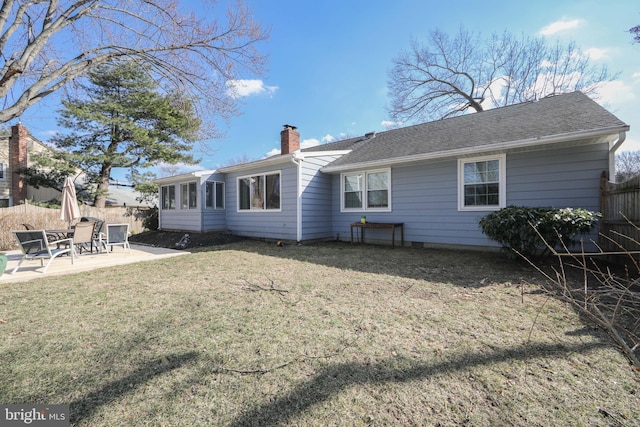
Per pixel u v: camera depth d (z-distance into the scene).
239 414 1.72
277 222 9.83
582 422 1.62
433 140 8.53
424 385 1.96
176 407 1.77
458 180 7.59
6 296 3.97
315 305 3.52
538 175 6.53
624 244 5.01
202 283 4.61
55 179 15.28
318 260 6.46
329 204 10.31
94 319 3.14
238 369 2.17
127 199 20.67
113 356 2.36
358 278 4.80
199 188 11.00
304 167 9.32
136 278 4.98
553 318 3.02
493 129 7.59
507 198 6.89
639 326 2.39
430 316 3.13
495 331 2.74
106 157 14.79
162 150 15.63
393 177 8.80
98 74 13.20
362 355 2.35
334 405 1.78
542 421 1.63
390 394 1.88
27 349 2.48
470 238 7.43
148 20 6.90
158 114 14.69
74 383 2.01
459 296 3.80
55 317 3.20
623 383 1.94
